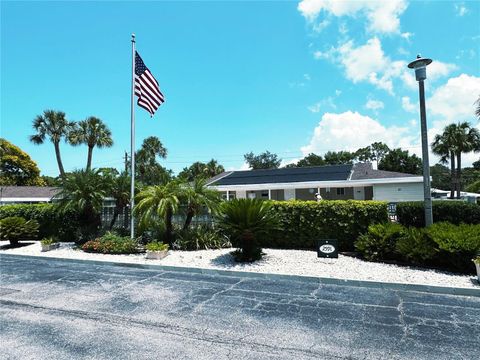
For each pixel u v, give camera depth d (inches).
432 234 281.7
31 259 394.0
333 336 157.6
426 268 285.1
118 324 176.1
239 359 135.7
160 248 361.7
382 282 246.2
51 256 393.4
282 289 244.2
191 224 452.8
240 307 202.5
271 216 342.6
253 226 328.5
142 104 440.5
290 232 396.2
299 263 315.3
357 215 362.6
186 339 156.0
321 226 380.5
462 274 264.5
